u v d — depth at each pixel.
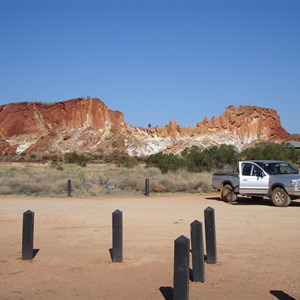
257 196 21.12
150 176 38.53
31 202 23.12
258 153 50.69
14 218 16.69
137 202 22.62
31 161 118.56
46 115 168.38
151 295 7.40
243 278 8.27
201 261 8.12
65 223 15.13
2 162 113.81
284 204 19.48
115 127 163.38
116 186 31.55
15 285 8.05
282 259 9.62
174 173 44.75
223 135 162.25
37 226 14.49
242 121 165.50
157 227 13.90
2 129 165.62
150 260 9.66
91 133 160.00
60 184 31.16
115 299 7.23
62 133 161.88
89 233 13.10
